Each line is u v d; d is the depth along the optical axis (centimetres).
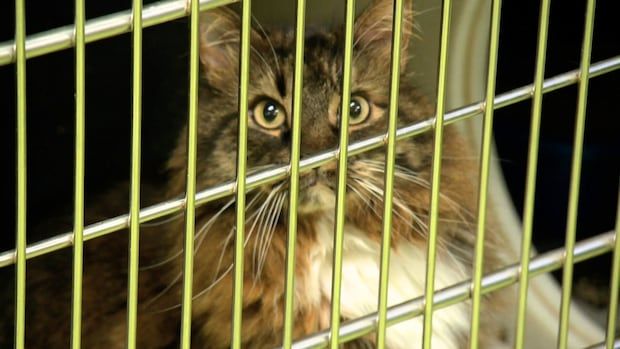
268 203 150
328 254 153
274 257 151
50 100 191
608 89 194
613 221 193
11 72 185
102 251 165
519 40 195
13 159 189
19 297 90
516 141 196
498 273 103
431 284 100
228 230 152
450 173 157
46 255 169
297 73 92
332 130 154
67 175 191
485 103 99
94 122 192
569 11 191
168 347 157
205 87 159
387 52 161
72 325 92
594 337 179
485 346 164
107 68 191
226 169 155
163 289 157
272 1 185
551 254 105
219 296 152
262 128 155
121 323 159
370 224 153
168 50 188
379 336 100
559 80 101
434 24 179
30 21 184
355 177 150
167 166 163
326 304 153
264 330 150
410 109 160
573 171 104
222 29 157
